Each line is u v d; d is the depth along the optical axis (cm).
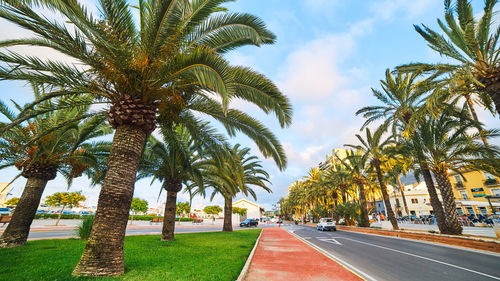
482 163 1309
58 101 689
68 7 425
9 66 546
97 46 580
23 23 518
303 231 2533
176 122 814
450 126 1355
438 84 1106
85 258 510
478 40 1025
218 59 528
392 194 5291
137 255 757
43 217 2659
